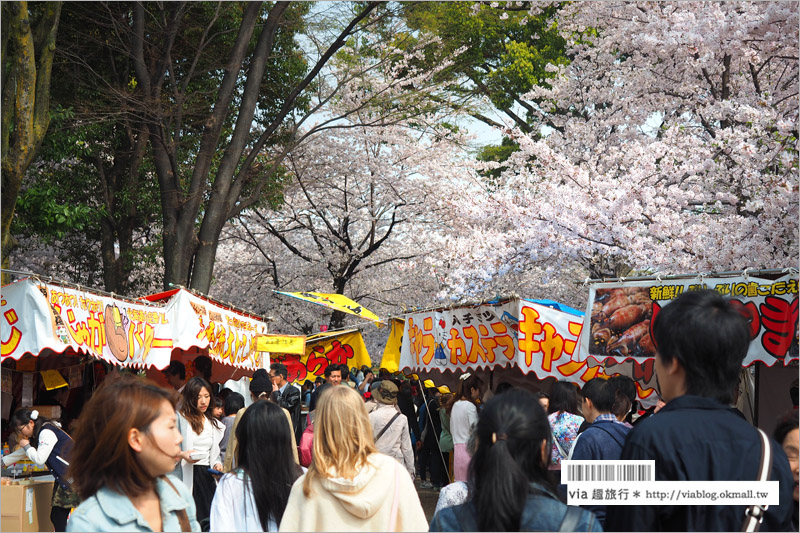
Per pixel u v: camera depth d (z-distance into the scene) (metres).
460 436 7.13
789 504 2.50
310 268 20.23
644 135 16.98
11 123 9.23
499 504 2.23
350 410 3.21
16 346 5.52
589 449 3.65
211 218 13.33
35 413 6.46
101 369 9.61
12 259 17.69
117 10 14.41
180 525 2.64
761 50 12.50
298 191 20.09
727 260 10.10
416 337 9.65
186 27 15.22
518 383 9.45
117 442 2.48
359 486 3.14
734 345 2.49
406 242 20.66
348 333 13.23
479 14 23.16
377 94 17.00
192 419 6.47
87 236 16.80
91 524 2.43
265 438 3.59
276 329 20.64
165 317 7.95
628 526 2.44
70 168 14.90
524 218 13.64
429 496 11.84
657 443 2.42
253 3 13.35
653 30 13.55
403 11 15.73
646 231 12.34
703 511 2.37
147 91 13.11
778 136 10.80
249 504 3.54
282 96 16.91
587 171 14.33
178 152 15.73
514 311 7.63
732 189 11.87
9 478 6.61
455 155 20.61
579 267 15.88
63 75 14.27
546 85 23.00
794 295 5.32
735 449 2.41
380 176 19.25
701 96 14.59
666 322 2.60
